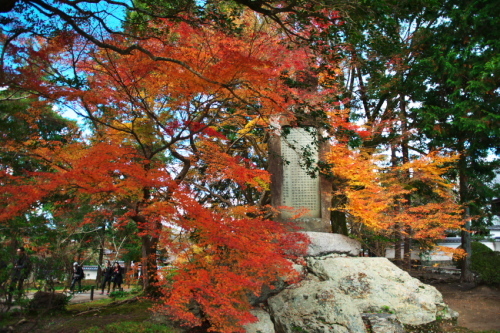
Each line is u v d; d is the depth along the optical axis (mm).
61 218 9383
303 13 6863
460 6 14328
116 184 7734
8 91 9102
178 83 8070
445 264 23047
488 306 10758
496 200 20891
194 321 7195
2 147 8891
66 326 8453
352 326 7914
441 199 15008
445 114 14141
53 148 8883
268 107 9055
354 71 16125
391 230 12672
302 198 11922
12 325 8250
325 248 11000
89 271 24219
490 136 13938
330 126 9797
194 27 7031
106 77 8242
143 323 7629
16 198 7109
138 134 9891
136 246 17391
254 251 7469
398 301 9086
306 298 8766
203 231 7359
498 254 13766
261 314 8797
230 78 7316
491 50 13102
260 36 8367
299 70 9789
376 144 15156
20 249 8570
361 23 9070
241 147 14594
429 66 14398
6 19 5996
